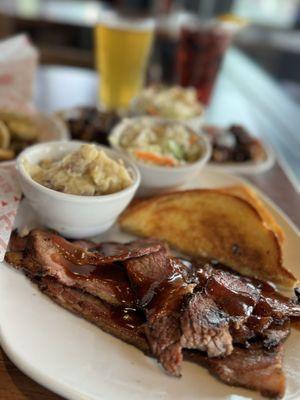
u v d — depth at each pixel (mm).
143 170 304
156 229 286
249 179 391
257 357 201
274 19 950
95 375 184
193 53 498
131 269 228
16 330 195
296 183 397
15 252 236
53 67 634
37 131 350
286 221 311
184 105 411
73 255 231
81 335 204
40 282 224
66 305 215
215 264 274
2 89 396
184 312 201
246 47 910
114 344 204
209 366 198
